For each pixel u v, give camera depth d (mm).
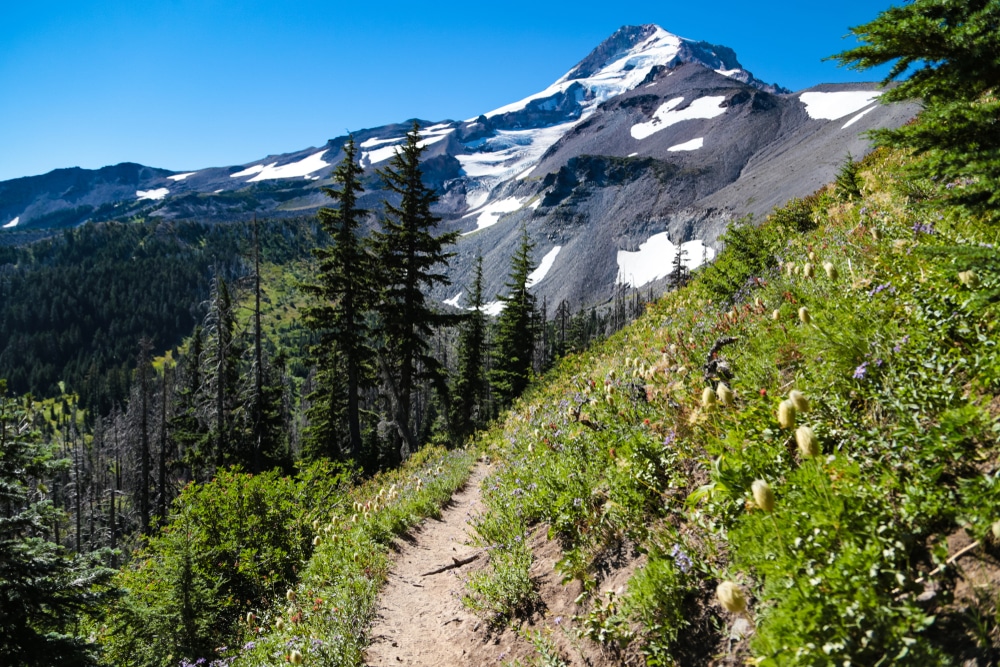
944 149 3000
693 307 10234
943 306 3520
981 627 2154
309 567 9719
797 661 2445
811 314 4582
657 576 3652
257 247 34781
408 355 29531
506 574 5426
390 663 5633
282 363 36250
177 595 9633
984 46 2711
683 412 4844
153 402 53125
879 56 3150
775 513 2975
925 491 2689
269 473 12805
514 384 40344
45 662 8914
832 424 3461
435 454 20031
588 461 6047
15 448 9141
